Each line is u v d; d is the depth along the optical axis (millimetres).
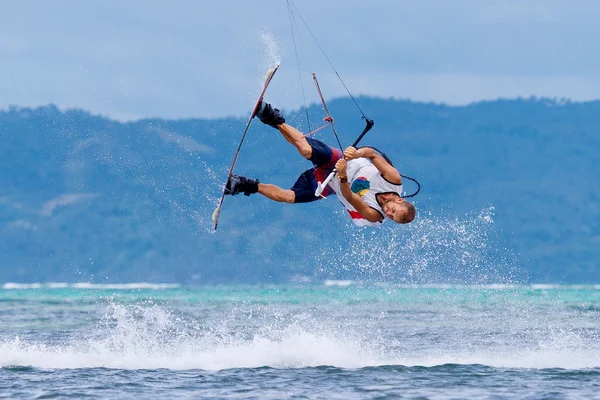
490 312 105062
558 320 87500
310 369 45344
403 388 40312
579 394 39125
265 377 42969
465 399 37969
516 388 40438
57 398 38031
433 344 59531
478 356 51812
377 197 41156
